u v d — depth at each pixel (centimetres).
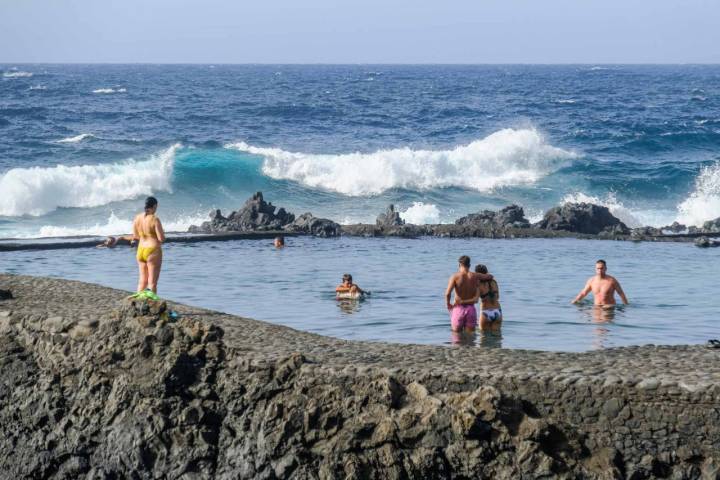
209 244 8106
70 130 17275
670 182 12475
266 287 5850
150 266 4134
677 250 7925
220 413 3394
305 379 3319
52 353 3766
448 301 4584
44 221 9831
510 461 3047
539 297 5550
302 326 4644
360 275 6375
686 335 4450
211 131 17575
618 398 3127
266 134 17225
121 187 10925
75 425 3572
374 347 3741
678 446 3073
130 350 3547
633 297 5562
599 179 12431
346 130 18288
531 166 12938
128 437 3416
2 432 3756
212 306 5175
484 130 18638
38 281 4972
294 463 3203
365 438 3161
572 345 4209
